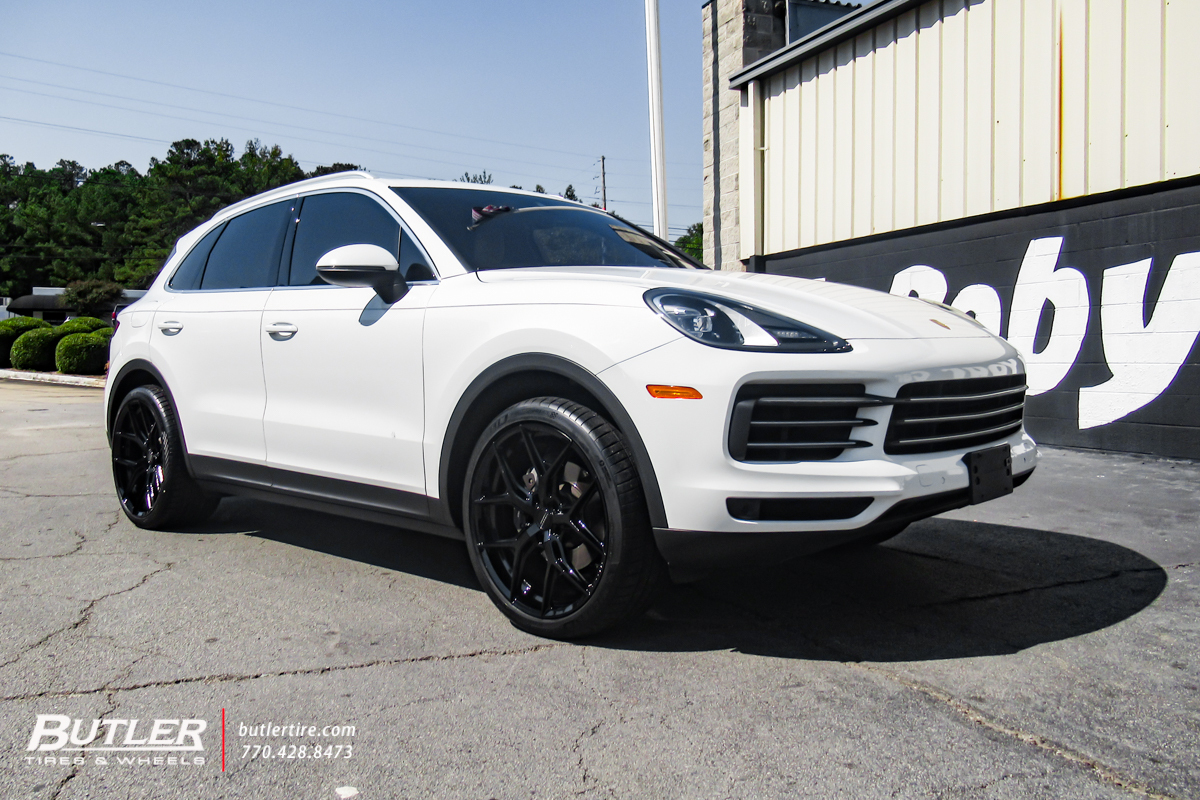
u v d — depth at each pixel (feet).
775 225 28.89
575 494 8.31
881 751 6.21
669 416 7.52
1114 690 7.25
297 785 5.79
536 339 8.34
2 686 7.31
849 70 25.71
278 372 11.05
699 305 7.96
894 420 7.76
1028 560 11.25
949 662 7.87
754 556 7.57
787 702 7.02
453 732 6.52
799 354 7.49
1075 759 6.11
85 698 7.09
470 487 8.89
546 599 8.43
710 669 7.71
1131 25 18.80
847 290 9.73
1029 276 21.27
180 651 8.13
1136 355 19.29
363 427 9.98
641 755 6.16
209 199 239.09
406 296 9.81
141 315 13.60
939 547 11.92
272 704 7.00
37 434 25.75
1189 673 7.61
